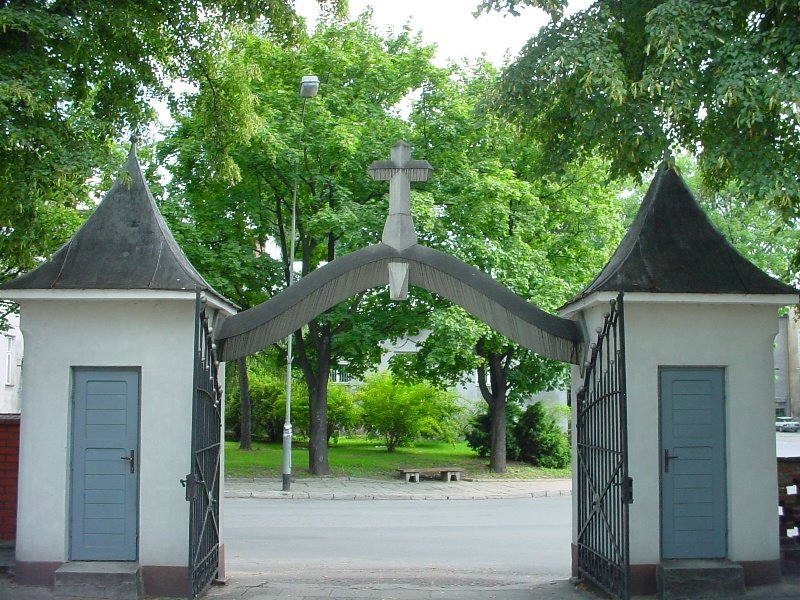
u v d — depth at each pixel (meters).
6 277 18.61
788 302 8.91
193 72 13.73
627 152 10.21
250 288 24.16
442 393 33.09
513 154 25.81
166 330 8.88
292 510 18.78
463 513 18.73
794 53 8.23
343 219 21.95
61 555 8.73
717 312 9.14
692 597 8.60
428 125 24.09
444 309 23.23
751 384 9.12
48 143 9.16
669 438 9.06
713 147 9.13
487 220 24.09
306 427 36.06
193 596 7.88
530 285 24.53
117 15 11.01
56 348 8.88
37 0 10.12
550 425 29.91
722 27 8.66
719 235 9.30
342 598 8.76
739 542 8.98
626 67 10.30
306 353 26.92
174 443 8.80
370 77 24.53
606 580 8.65
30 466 8.80
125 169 9.45
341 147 22.36
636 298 8.77
